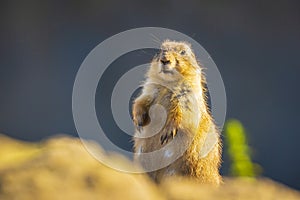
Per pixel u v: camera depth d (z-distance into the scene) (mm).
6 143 7156
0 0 25297
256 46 25609
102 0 25578
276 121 23172
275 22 26016
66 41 25141
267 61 25281
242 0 26031
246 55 25359
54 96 23516
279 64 25281
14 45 25047
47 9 25484
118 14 25547
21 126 22406
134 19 25578
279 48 25719
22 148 6820
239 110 23516
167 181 7520
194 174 7605
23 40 25125
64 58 24766
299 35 26016
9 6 25391
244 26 25875
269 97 24078
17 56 24859
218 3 25844
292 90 24500
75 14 25547
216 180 7863
